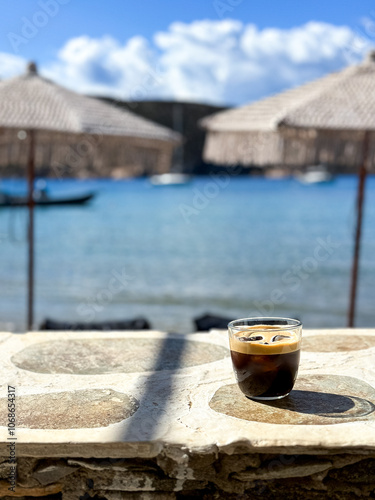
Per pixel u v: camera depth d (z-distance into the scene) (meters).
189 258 14.56
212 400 1.24
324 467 1.09
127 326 3.92
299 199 33.44
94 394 1.28
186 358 1.55
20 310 8.20
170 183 44.31
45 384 1.35
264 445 1.04
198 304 8.98
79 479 1.11
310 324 7.59
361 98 3.78
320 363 1.51
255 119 3.95
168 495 1.10
